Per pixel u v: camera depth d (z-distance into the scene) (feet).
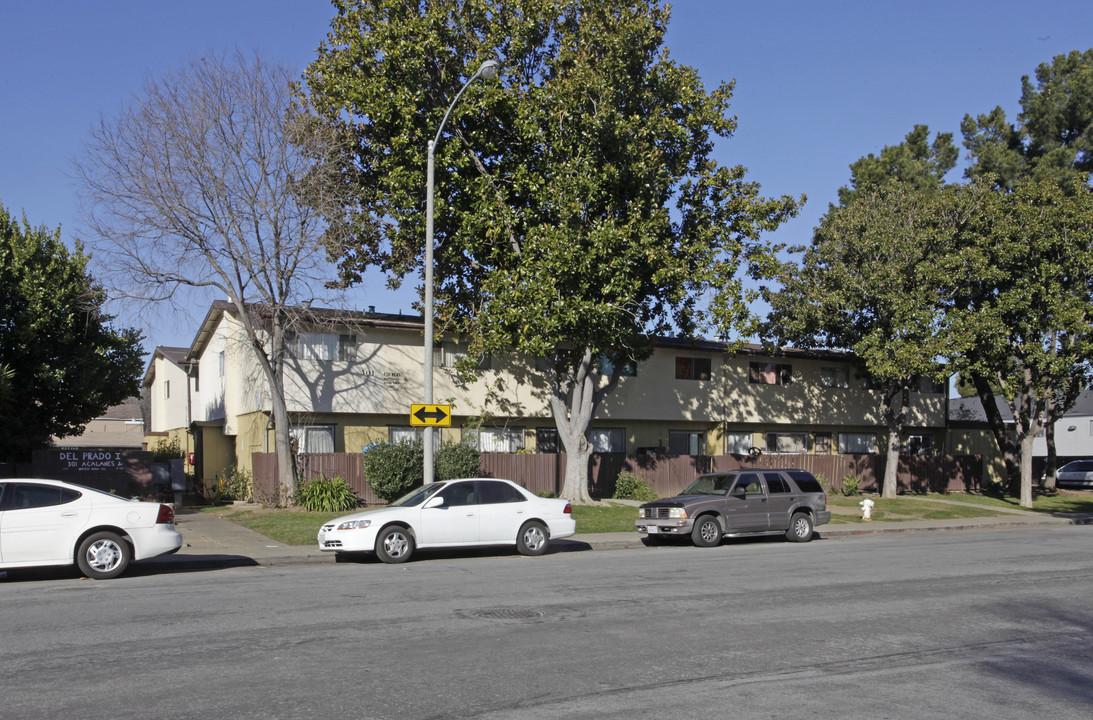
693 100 80.18
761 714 20.53
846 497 112.98
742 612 34.01
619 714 20.35
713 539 63.87
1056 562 52.49
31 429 79.82
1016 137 129.70
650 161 76.54
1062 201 102.83
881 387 119.03
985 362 106.01
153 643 27.48
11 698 21.27
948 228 105.50
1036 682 23.98
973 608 35.68
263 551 55.36
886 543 66.80
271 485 85.81
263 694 21.70
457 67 76.84
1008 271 104.17
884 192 107.96
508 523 54.85
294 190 78.64
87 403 83.25
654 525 63.93
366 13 77.51
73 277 82.28
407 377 96.68
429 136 77.00
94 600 36.04
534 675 23.77
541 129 75.25
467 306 88.89
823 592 39.45
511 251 79.77
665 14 78.74
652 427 116.78
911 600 37.47
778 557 55.06
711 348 116.88
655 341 96.07
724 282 78.28
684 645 27.89
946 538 72.18
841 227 106.52
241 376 99.76
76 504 43.32
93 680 22.97
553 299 72.64
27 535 41.88
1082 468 148.25
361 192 83.56
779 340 113.70
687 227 84.38
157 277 77.77
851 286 102.17
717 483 67.36
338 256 83.05
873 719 20.31
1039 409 113.09
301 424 92.53
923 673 24.79
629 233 73.92
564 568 48.32
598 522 75.97
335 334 92.99
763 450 124.98
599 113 72.95
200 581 42.63
